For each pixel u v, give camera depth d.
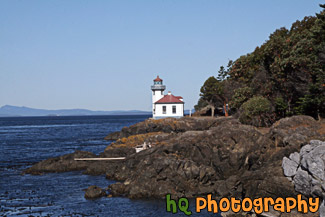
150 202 29.08
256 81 62.03
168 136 52.56
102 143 77.50
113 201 29.41
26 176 40.06
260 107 51.16
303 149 26.22
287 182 25.06
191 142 36.00
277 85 56.22
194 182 31.56
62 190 33.09
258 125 52.06
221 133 35.38
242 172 33.09
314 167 23.23
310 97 46.19
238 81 82.69
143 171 32.16
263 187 25.77
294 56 51.28
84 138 92.75
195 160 33.78
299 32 64.00
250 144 33.78
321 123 39.91
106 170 40.56
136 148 44.38
